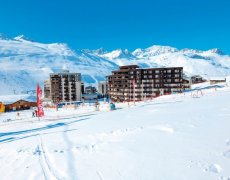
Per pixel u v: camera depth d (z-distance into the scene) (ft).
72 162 44.65
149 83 368.89
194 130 54.19
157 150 44.78
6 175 42.50
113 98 408.26
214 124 57.41
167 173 35.12
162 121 67.92
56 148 55.11
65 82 498.28
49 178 38.78
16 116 268.00
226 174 32.81
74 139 62.13
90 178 36.96
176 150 43.37
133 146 49.14
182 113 79.92
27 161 48.32
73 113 195.83
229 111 73.00
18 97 515.50
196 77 496.64
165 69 361.92
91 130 70.49
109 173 37.83
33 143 63.00
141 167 38.29
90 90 602.03
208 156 38.99
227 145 42.34
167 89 360.69
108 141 55.77
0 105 338.54
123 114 101.14
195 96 175.11
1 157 53.93
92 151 49.90
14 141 70.28
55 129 85.15
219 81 386.73
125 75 387.34
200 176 33.06
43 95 643.86
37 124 116.37
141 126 64.54
